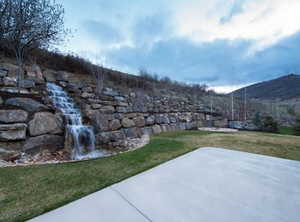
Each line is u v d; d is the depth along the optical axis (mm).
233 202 1721
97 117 5805
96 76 7234
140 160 3275
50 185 2148
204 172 2588
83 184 2178
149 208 1613
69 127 4609
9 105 3816
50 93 5047
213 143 5156
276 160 3252
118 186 2107
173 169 2729
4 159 3383
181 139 5961
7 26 5031
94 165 2982
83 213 1535
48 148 4281
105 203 1711
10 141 3615
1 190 2000
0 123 3555
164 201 1745
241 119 13688
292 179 2314
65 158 4023
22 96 4258
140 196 1849
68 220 1434
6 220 1438
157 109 8805
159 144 4926
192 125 10875
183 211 1562
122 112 6977
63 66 6707
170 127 9289
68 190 2006
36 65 5340
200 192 1937
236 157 3457
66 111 5176
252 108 15148
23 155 3746
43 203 1711
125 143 5836
